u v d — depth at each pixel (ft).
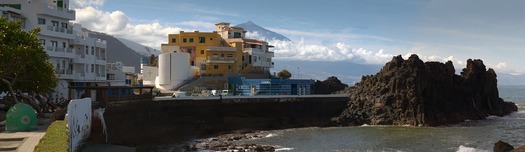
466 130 246.06
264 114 269.03
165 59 345.72
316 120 277.44
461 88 323.57
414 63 292.61
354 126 269.64
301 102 280.72
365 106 285.23
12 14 234.38
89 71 282.15
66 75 255.09
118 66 388.78
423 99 279.08
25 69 146.41
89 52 286.05
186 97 245.24
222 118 256.32
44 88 155.53
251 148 184.85
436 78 298.56
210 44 397.19
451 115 290.35
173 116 233.55
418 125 265.54
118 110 189.37
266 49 449.48
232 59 390.01
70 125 104.17
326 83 367.25
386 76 291.58
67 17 263.49
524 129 250.16
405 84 282.56
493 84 360.28
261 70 392.88
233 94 312.29
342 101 292.40
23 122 113.09
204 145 196.85
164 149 189.57
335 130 248.93
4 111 175.63
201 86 338.54
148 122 214.90
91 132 153.28
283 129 256.93
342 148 186.19
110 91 198.29
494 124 278.87
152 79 371.15
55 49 250.57
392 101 280.72
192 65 393.70
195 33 398.01
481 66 355.15
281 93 327.88
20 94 157.48
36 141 96.84
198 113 246.06
